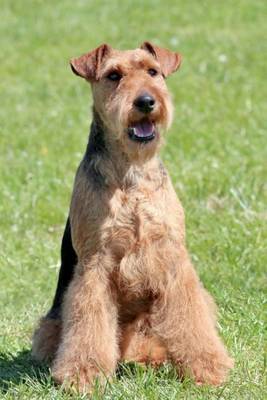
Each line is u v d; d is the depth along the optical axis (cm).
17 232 1313
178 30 2589
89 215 818
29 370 888
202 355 825
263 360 865
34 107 1975
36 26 2716
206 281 1076
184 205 1313
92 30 2630
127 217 812
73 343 809
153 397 775
